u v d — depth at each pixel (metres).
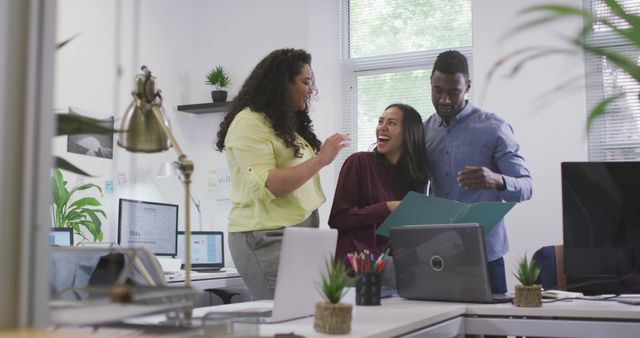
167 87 5.34
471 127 2.65
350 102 5.16
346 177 2.43
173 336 0.96
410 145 2.55
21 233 0.81
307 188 2.15
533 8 0.56
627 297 2.04
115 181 4.69
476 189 2.44
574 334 1.66
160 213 4.37
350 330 1.21
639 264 1.90
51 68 0.85
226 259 5.28
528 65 4.19
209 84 5.53
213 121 5.49
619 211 1.92
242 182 2.04
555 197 4.12
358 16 5.21
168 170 5.02
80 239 4.36
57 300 0.98
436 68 2.68
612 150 4.10
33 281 0.82
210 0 5.62
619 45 3.14
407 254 2.04
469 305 1.82
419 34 5.00
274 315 1.38
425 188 2.68
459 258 1.92
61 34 4.39
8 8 0.82
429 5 4.99
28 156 0.82
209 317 1.20
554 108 4.15
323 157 2.02
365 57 5.12
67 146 4.32
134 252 1.21
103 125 0.98
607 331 1.63
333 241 1.61
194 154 5.53
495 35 4.34
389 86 5.07
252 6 5.47
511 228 4.20
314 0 5.21
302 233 1.46
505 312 1.73
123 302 0.90
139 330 1.03
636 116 4.00
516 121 4.22
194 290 1.06
